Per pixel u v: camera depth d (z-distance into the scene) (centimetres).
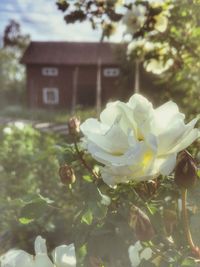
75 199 93
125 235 92
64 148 106
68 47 2788
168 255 82
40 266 79
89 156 117
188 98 327
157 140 69
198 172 86
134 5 260
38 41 2812
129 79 1165
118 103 75
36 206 89
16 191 284
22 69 3225
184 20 278
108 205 90
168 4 266
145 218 74
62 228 156
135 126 74
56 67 2745
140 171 72
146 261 79
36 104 2733
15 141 336
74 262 80
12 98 3016
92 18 260
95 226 92
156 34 288
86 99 2683
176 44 288
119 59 1230
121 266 92
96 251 91
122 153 74
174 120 74
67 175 92
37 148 342
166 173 71
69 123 101
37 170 291
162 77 350
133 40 280
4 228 214
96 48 2738
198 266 79
